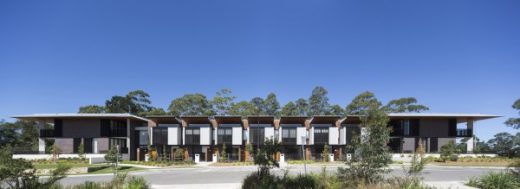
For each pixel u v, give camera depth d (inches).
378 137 441.1
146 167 1338.6
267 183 490.0
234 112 2576.3
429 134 1793.8
